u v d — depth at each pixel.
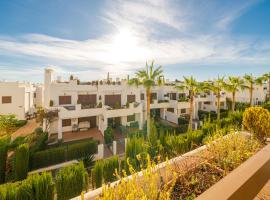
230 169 3.86
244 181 1.67
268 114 7.39
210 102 38.56
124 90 29.61
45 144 18.27
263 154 2.34
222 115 30.31
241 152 4.38
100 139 21.77
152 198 2.56
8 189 7.76
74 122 24.91
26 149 12.43
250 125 7.55
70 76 28.09
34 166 13.83
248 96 46.94
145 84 20.00
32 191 7.91
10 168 13.26
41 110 22.16
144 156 10.00
